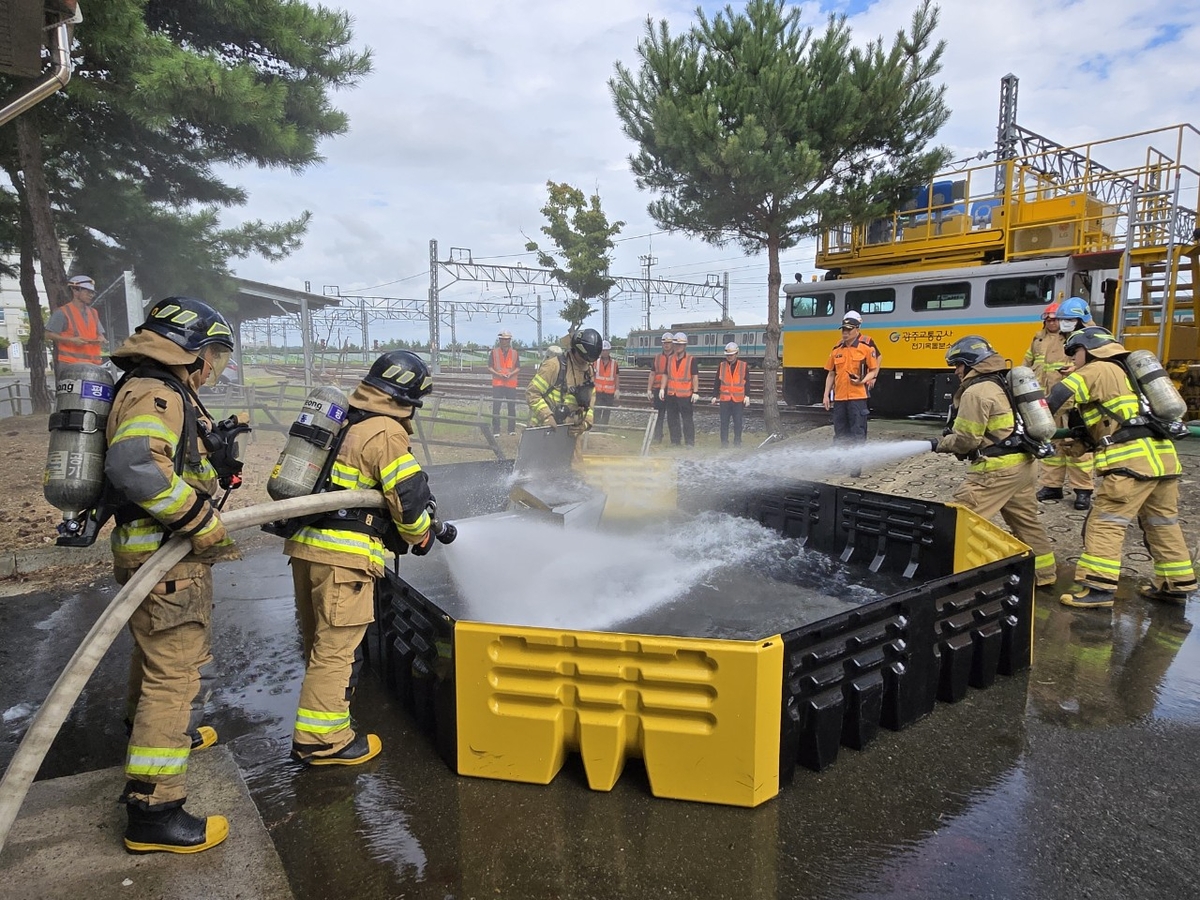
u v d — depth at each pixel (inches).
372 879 83.4
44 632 156.8
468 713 102.2
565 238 668.1
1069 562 207.9
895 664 114.7
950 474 328.2
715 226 466.9
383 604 130.2
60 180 441.1
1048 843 89.4
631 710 97.8
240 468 96.5
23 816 92.0
